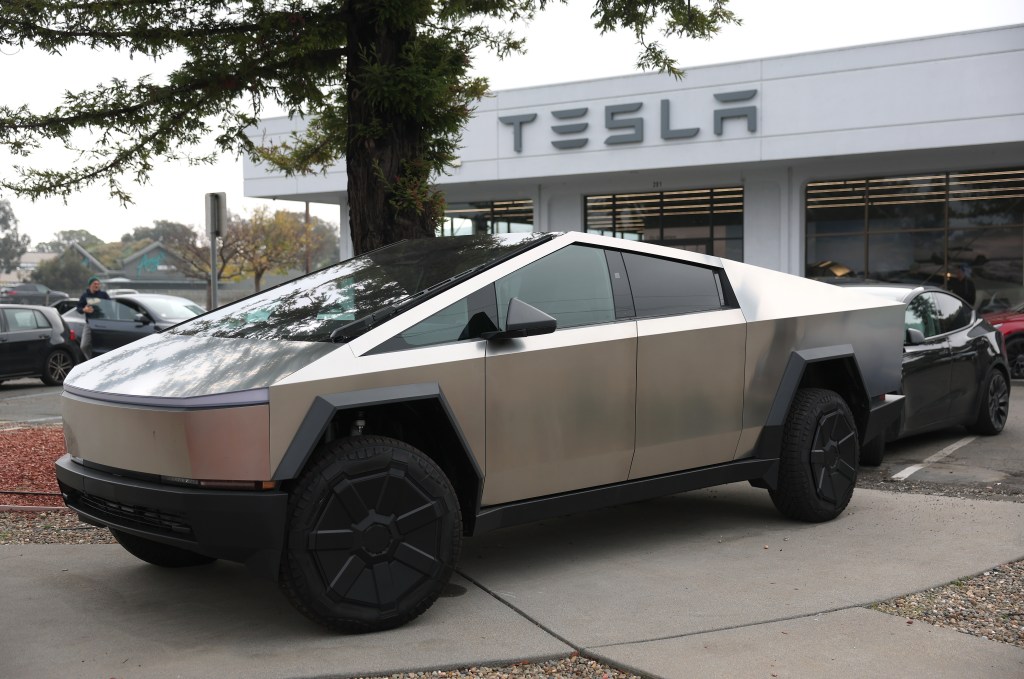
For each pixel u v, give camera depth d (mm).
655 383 4707
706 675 3289
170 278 101812
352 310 4195
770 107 19156
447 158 7484
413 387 3832
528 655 3492
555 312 4430
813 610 3936
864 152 18406
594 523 5578
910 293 8047
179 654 3551
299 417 3590
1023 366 14180
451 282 4180
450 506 3869
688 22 7883
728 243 22094
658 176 21938
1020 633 3674
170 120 7469
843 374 5672
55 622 3943
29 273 108250
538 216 23938
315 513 3570
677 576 4461
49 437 9461
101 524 4027
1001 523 5375
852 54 18406
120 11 6617
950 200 19891
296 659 3477
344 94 7621
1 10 6277
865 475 7020
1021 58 17047
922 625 3756
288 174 8703
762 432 5219
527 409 4227
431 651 3543
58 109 7035
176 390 3697
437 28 7273
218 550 3555
